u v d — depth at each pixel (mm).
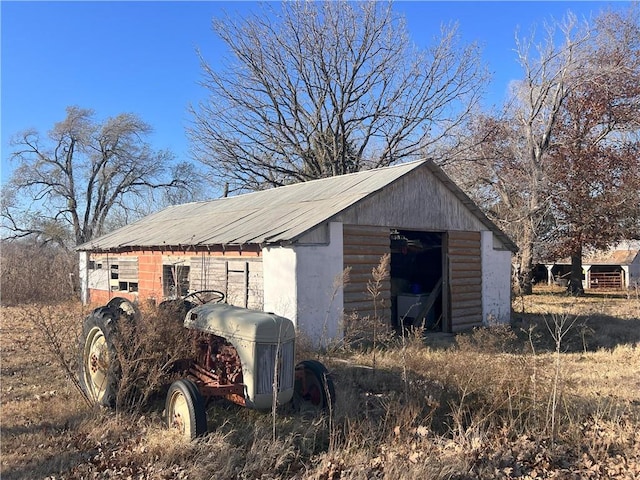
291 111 30938
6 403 6430
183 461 4695
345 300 11414
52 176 39250
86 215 41094
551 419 5805
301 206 13188
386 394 6734
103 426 5539
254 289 11789
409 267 15805
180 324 6254
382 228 12242
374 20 30094
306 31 30031
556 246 29875
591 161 28531
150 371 5871
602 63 28109
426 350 9430
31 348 9828
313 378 6012
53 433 5426
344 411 5777
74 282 21188
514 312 18328
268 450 4844
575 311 18344
